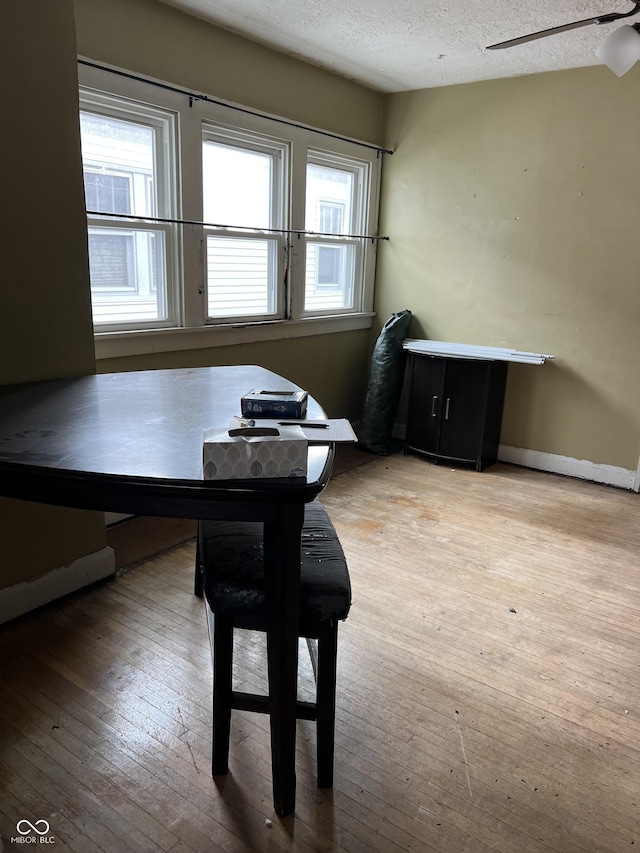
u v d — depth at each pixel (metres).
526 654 2.13
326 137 3.89
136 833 1.42
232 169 3.44
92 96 2.66
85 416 1.63
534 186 3.83
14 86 1.97
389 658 2.08
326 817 1.48
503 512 3.35
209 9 2.91
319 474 1.21
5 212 2.01
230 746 1.68
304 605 1.35
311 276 4.19
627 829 1.47
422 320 4.47
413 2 2.76
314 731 1.77
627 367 3.69
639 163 3.46
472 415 3.93
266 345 3.81
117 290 2.98
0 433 1.46
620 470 3.80
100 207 2.85
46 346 2.21
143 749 1.66
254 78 3.36
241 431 1.20
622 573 2.71
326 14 2.93
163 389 1.98
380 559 2.77
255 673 1.99
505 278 4.05
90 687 1.89
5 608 2.17
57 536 2.32
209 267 3.41
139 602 2.36
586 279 3.75
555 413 3.99
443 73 3.79
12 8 1.93
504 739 1.75
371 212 4.47
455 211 4.18
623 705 1.90
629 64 2.14
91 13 2.58
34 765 1.60
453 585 2.57
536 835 1.45
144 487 1.17
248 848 1.39
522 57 3.42
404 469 4.02
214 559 1.48
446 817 1.49
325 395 4.42
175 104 2.95
